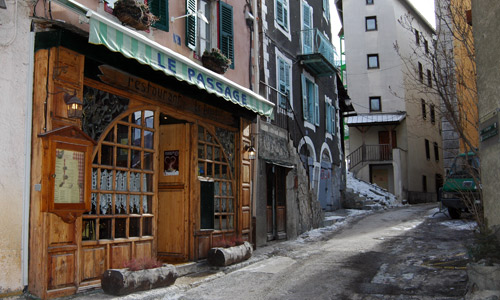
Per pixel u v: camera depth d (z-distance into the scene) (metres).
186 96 8.90
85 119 6.66
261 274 8.30
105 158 7.00
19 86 5.84
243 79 11.62
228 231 10.29
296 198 14.13
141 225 7.59
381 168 29.94
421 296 6.42
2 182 5.55
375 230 13.75
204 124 9.59
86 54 6.46
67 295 6.02
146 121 7.89
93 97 6.82
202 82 7.95
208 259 8.75
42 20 6.00
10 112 5.71
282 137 13.79
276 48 14.38
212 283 7.68
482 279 5.44
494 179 6.00
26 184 5.82
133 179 7.54
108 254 6.84
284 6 15.32
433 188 32.38
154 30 8.27
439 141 34.34
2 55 5.66
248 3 12.08
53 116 6.00
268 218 12.59
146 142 7.87
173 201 9.25
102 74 6.91
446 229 12.51
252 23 12.20
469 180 13.73
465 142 7.68
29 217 5.83
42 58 6.01
